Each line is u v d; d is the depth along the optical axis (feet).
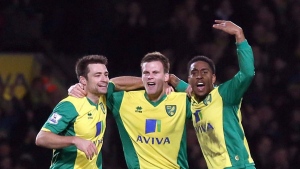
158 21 120.78
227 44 116.88
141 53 118.73
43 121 110.52
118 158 111.34
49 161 107.65
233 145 72.28
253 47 119.14
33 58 122.11
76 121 70.59
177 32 117.91
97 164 72.54
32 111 111.24
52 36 124.26
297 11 123.65
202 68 73.15
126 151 74.49
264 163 110.01
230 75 113.29
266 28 122.11
